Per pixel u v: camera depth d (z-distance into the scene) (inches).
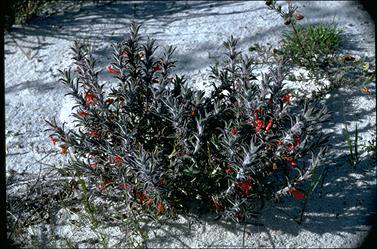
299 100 179.0
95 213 150.2
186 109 143.9
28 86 194.9
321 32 198.5
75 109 180.5
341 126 172.7
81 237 145.8
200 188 143.6
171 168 140.7
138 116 149.5
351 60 189.9
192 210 148.3
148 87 149.3
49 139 174.7
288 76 187.9
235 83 156.6
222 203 144.0
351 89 184.2
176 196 145.1
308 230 144.5
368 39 208.5
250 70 148.0
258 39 210.5
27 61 205.9
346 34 210.8
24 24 224.4
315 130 161.5
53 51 210.1
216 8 232.5
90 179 154.0
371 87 186.2
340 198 152.3
